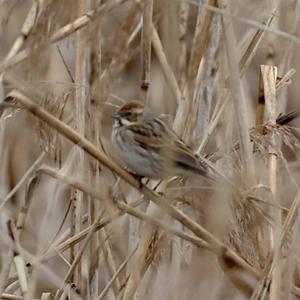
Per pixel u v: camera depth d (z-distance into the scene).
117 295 11.79
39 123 11.24
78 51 11.67
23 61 11.00
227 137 11.46
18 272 11.05
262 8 13.06
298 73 13.96
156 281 11.62
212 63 11.94
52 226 13.81
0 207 11.87
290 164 11.66
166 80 11.99
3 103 9.41
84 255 11.68
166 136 10.74
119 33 10.33
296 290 10.82
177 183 11.28
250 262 10.62
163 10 10.77
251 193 10.45
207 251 11.40
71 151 11.70
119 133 11.11
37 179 10.81
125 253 11.40
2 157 13.68
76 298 11.35
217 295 11.16
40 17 10.34
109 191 10.31
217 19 11.97
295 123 13.55
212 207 10.04
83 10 11.48
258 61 15.62
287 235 10.63
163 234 11.00
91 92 10.99
